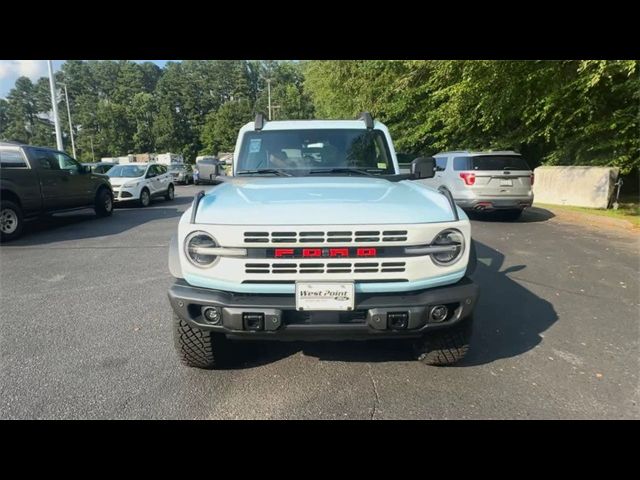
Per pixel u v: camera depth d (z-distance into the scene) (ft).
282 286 8.46
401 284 8.56
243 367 10.64
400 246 8.46
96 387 9.77
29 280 18.61
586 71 35.35
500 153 33.71
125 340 12.32
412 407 8.98
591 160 44.50
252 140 13.80
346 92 79.71
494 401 9.16
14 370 10.55
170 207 49.60
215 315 8.59
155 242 27.27
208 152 275.18
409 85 64.03
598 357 11.14
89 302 15.69
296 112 256.11
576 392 9.49
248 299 8.52
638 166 42.06
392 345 11.76
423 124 66.28
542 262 21.16
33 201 29.99
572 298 15.80
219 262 8.50
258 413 8.83
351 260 8.38
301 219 8.40
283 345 11.79
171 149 280.10
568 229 30.91
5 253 24.14
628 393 9.45
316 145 13.74
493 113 45.88
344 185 10.95
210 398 9.34
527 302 15.37
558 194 44.14
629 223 31.99
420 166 12.73
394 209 8.76
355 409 8.93
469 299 8.77
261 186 10.98
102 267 20.81
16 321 13.82
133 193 48.21
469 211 34.71
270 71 358.64
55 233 31.07
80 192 35.96
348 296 8.33
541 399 9.23
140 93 308.40
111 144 280.10
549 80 39.73
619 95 41.96
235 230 8.34
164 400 9.27
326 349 11.55
